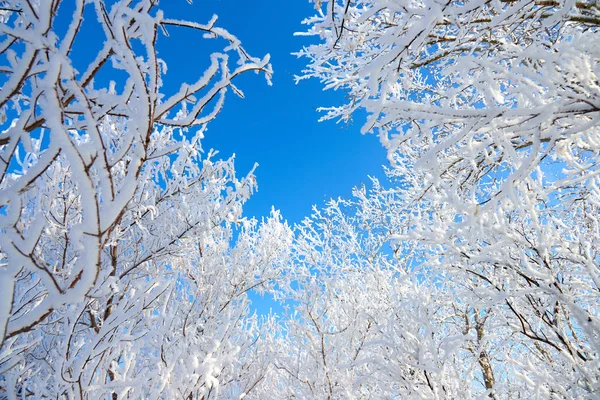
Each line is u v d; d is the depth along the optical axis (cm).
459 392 369
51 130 87
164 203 477
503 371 475
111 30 115
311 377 564
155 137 431
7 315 96
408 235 324
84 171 91
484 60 178
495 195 191
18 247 96
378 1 189
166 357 263
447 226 317
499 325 339
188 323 468
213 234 559
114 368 231
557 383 273
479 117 176
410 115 187
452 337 347
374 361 392
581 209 387
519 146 267
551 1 225
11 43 124
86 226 95
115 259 444
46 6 101
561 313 347
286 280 673
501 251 304
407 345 394
